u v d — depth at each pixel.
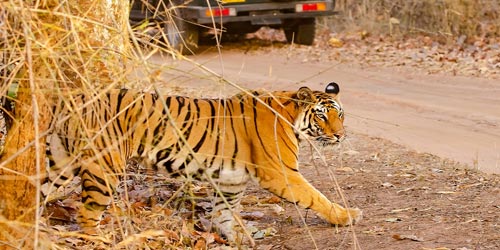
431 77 27.44
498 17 33.47
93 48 8.30
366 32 34.84
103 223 11.70
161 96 7.70
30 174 8.50
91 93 8.29
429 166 16.20
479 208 12.93
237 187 12.09
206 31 32.97
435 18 33.91
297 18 32.84
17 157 8.44
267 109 11.98
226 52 32.47
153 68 8.31
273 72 28.59
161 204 13.00
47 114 8.57
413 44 32.69
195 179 11.93
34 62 8.02
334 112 12.20
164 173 11.83
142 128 11.40
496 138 19.19
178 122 11.64
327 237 11.77
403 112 22.20
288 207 13.60
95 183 11.03
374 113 22.12
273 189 12.03
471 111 22.20
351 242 11.44
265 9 31.00
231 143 11.89
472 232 11.64
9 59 7.89
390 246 11.16
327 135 12.14
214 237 11.91
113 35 8.45
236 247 11.62
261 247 11.63
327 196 14.05
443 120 21.16
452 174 15.42
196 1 30.31
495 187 14.32
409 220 12.41
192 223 11.95
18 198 8.48
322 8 32.06
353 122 20.98
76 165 10.88
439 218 12.40
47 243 8.12
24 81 8.23
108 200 11.13
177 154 11.62
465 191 14.10
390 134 19.58
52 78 7.99
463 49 31.05
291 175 12.02
